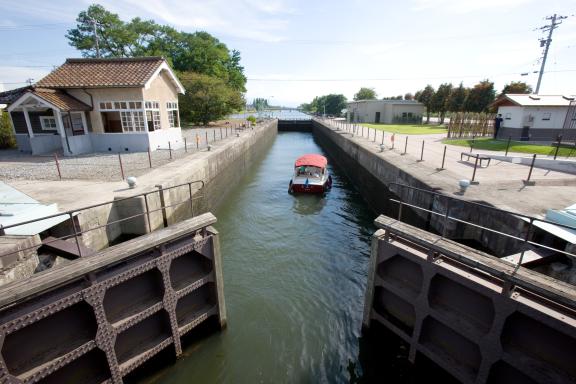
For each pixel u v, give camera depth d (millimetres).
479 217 9234
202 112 40281
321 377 6660
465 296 5973
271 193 19391
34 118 19203
